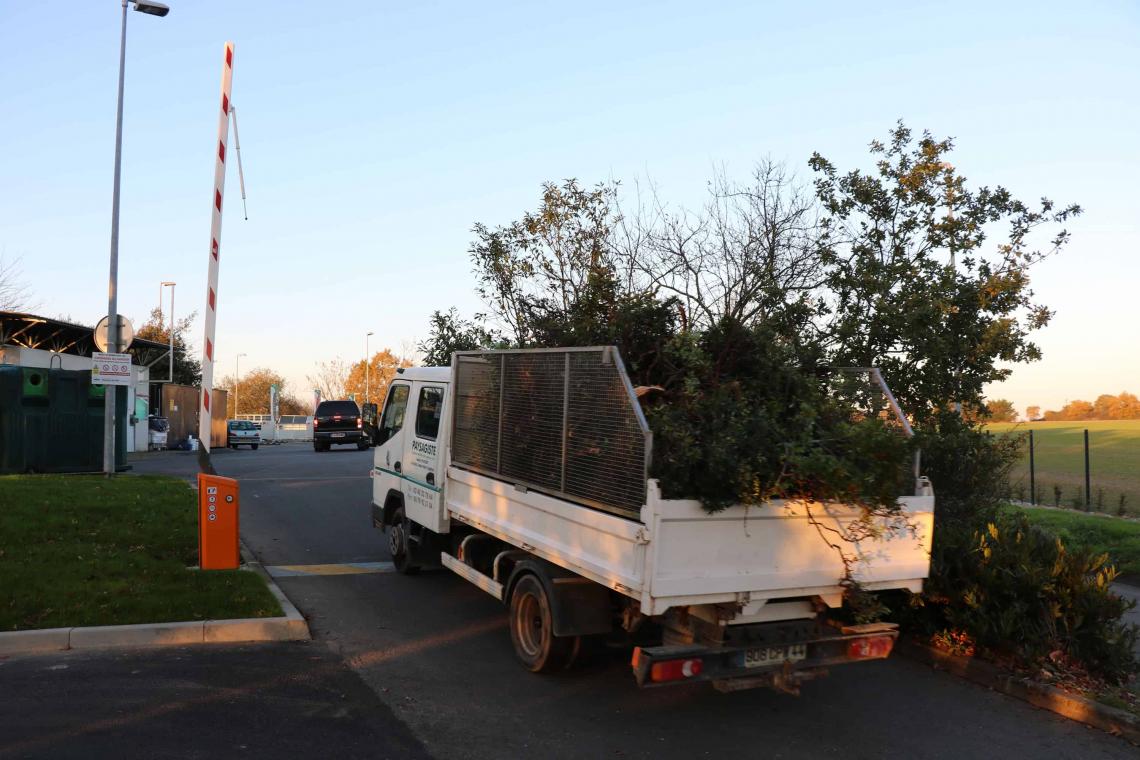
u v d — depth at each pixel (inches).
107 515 423.5
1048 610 251.1
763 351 241.0
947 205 350.3
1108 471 1030.4
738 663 199.9
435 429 333.1
